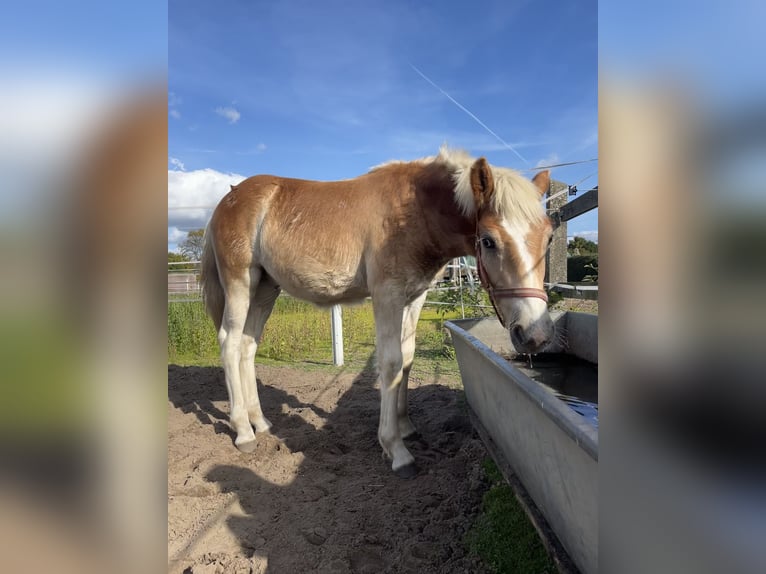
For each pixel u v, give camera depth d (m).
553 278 5.10
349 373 5.61
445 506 2.52
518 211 2.44
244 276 3.59
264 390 4.94
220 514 2.52
